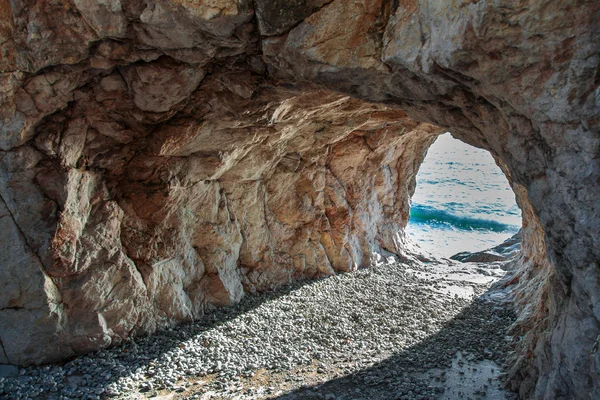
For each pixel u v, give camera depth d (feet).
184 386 22.79
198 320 30.35
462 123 18.35
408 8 15.01
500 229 71.87
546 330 19.74
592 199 13.25
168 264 29.04
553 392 16.35
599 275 14.08
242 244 35.27
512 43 12.57
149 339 27.17
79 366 24.06
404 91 17.56
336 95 25.71
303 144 35.70
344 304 34.55
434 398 21.76
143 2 16.34
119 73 21.04
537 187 15.53
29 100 20.25
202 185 30.45
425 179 91.56
